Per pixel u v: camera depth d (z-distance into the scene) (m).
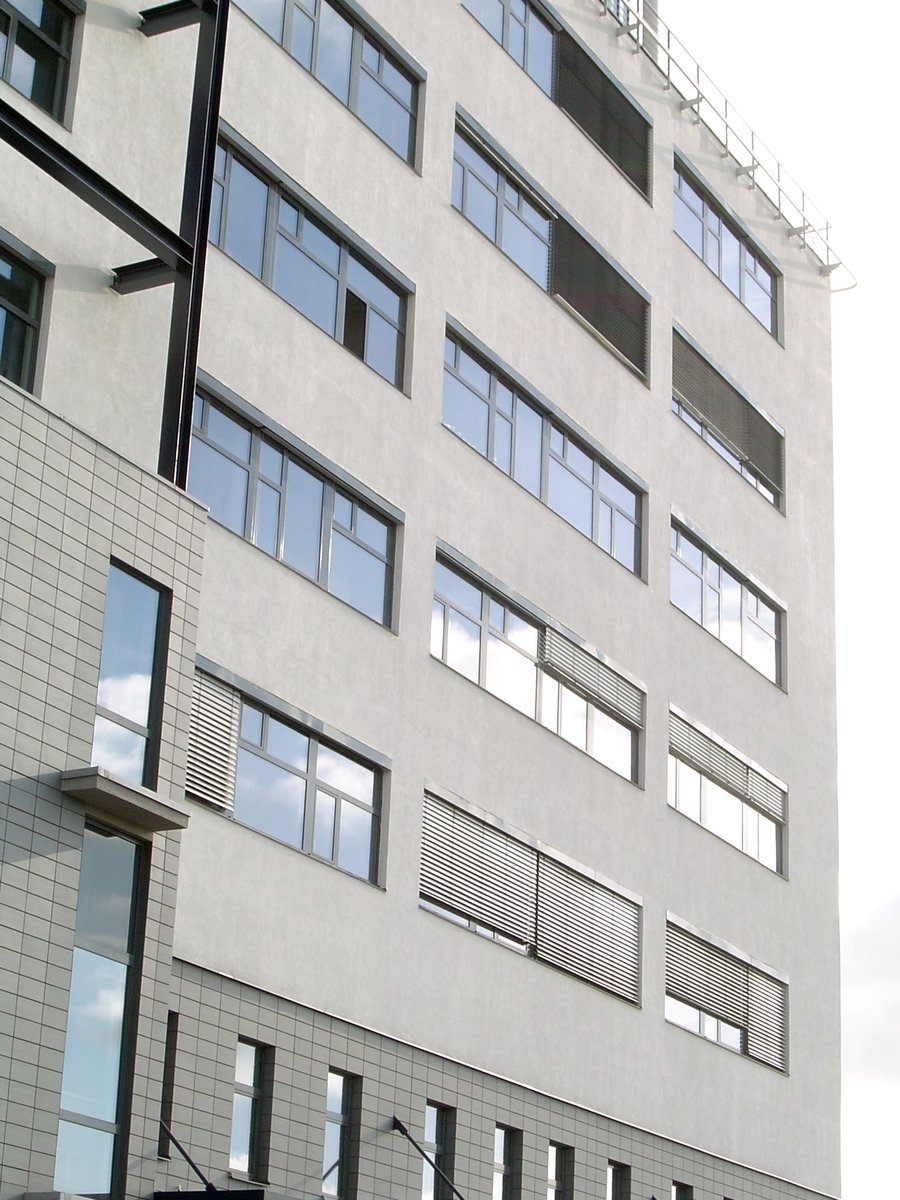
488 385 30.44
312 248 26.95
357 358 27.27
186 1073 21.50
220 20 23.12
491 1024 27.34
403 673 26.97
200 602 23.50
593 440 32.97
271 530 25.17
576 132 34.28
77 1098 17.84
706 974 33.75
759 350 40.16
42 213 21.66
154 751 19.45
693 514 36.09
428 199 29.56
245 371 25.02
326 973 24.31
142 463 22.41
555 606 31.02
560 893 29.80
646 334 35.62
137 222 21.30
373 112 28.89
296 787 24.64
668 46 37.84
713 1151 32.66
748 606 38.16
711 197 39.06
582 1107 29.00
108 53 23.19
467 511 29.11
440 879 26.94
